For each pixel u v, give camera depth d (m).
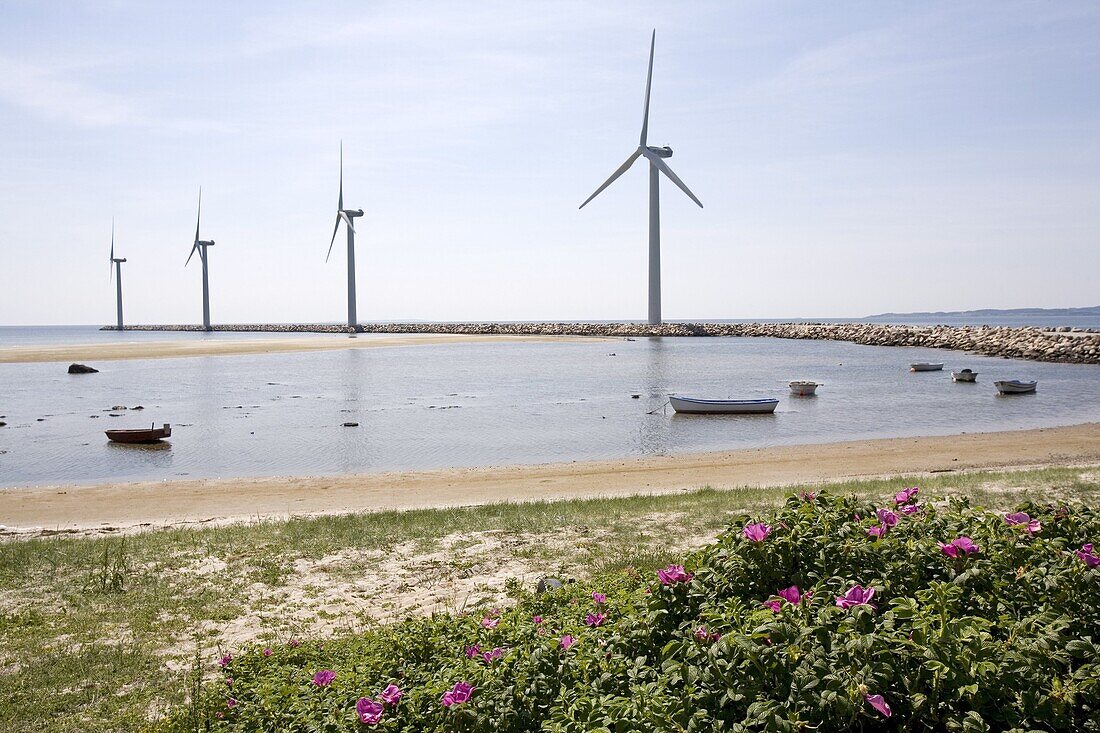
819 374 68.44
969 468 23.91
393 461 29.34
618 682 4.52
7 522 19.23
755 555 5.18
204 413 44.09
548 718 4.46
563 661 4.93
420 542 13.80
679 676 4.13
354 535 14.48
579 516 15.67
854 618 4.09
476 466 27.77
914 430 35.72
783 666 3.88
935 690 3.71
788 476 23.27
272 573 11.95
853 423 38.56
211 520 18.00
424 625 7.23
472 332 175.88
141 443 34.00
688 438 34.50
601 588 8.08
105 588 11.32
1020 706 3.68
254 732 5.50
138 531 16.52
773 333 143.75
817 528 5.43
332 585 11.36
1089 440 30.28
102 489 23.89
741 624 4.42
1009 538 5.25
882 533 5.32
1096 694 3.72
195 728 6.14
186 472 27.42
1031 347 84.69
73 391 56.72
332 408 46.22
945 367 75.12
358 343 128.38
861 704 3.60
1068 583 4.61
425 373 71.75
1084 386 55.69
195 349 108.69
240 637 9.20
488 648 5.76
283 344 124.06
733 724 3.76
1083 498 14.98
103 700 7.41
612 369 75.31
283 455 30.84
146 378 67.12
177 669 8.16
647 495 19.00
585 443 33.38
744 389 56.16
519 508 17.22
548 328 168.75
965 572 4.68
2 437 35.91
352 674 5.98
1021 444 29.58
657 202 127.00
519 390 56.38
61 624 9.75
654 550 12.47
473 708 4.57
